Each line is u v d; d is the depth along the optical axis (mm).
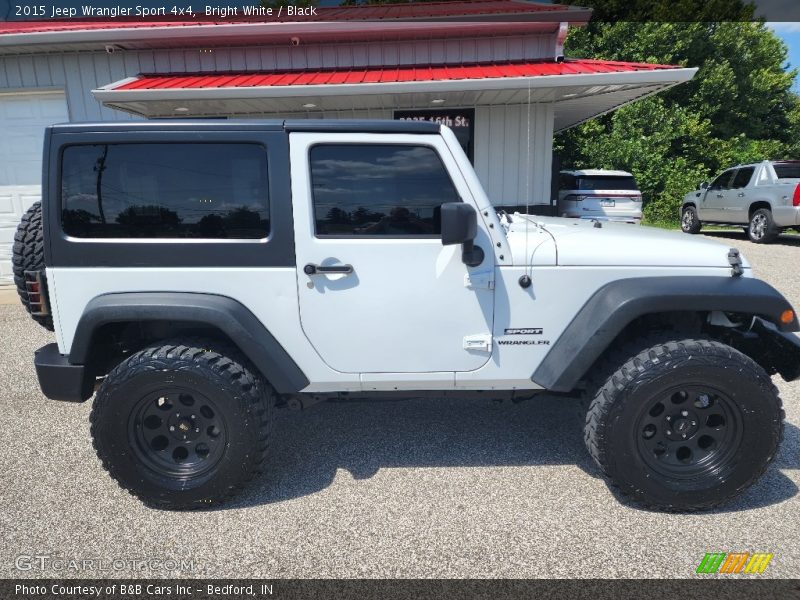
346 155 2549
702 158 18688
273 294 2576
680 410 2543
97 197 2529
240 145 2527
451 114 8523
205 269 2555
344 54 8508
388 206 2570
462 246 2510
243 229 2562
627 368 2502
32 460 3164
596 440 2539
